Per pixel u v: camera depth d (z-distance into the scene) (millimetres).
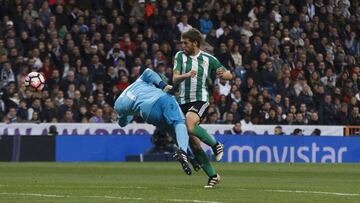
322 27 71062
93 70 60156
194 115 27938
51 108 56500
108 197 23719
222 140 57281
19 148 54250
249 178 37656
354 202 22984
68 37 60906
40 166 48062
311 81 65875
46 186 29031
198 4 67875
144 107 27266
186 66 28266
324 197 24484
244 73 63438
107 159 56094
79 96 57500
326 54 69125
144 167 47969
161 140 56656
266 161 58125
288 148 58562
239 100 60688
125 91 27812
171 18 65375
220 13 67812
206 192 25766
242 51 65125
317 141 59094
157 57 62531
